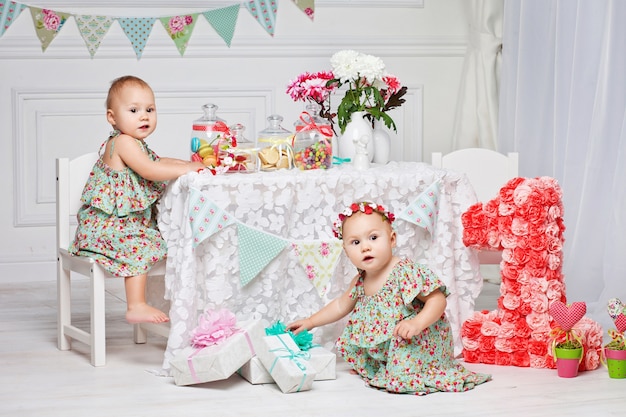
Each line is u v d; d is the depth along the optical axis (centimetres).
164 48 440
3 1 368
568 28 371
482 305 379
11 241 438
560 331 273
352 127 328
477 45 448
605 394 252
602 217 353
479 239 292
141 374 278
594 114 349
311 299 290
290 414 235
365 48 459
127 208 294
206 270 279
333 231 267
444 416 232
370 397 251
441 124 471
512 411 237
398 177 293
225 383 267
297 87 328
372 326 263
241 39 446
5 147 433
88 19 372
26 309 379
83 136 440
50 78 434
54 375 277
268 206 281
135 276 287
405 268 260
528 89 400
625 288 336
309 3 399
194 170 288
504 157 339
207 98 446
